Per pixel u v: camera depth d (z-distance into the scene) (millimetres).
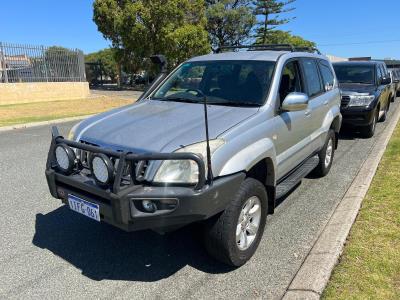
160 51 33625
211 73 4723
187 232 4363
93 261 3775
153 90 5098
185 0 33219
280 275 3512
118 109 4398
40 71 21219
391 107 16500
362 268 3434
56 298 3199
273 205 4176
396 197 4988
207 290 3309
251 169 3951
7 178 6410
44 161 7586
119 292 3285
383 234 4031
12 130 11875
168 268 3656
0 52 19125
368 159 7113
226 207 3359
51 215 4848
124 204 3045
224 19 45219
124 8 33875
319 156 6023
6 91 19016
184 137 3320
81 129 3889
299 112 4754
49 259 3801
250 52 5066
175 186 3092
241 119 3740
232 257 3480
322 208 5051
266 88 4266
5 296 3215
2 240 4172
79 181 3373
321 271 3369
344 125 9664
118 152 3146
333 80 6641
